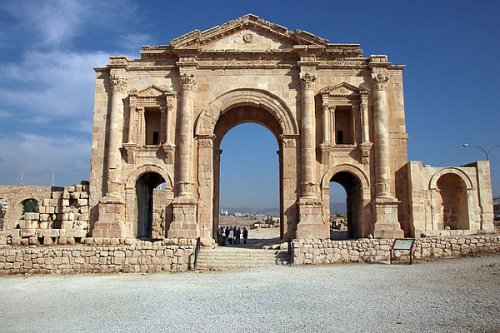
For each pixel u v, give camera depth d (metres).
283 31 36.09
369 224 34.03
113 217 33.69
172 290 19.20
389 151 35.06
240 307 15.38
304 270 24.81
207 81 35.84
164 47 36.12
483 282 18.50
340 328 12.38
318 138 35.22
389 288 18.12
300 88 35.50
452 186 35.50
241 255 28.98
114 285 21.00
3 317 14.84
